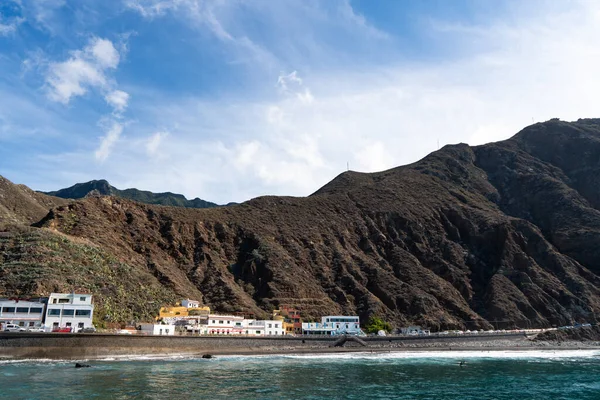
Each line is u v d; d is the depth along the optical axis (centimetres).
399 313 16850
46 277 11481
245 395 6300
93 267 13050
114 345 9938
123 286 13150
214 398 6019
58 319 10369
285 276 16775
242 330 13150
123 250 15462
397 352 13338
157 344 10544
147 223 17338
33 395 5816
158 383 6912
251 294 16312
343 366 9800
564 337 16525
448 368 9831
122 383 6800
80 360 9269
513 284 18912
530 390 7306
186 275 16288
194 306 14088
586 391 7281
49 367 8188
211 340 11488
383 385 7506
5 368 7944
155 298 13612
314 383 7475
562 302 18438
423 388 7325
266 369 8931
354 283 17650
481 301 18588
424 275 18812
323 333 14450
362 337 13838
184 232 17688
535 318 17462
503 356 12862
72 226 15450
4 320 10144
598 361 11681
